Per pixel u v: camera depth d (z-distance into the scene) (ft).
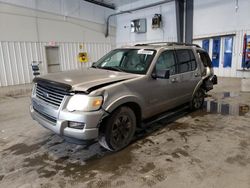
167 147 9.64
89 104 7.79
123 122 9.34
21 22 29.63
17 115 14.97
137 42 41.24
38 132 11.66
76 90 7.90
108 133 8.70
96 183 7.13
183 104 13.97
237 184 6.91
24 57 30.60
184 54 13.28
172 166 8.05
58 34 34.37
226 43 29.94
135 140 10.45
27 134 11.39
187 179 7.23
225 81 27.30
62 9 34.27
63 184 7.09
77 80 8.71
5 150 9.57
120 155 9.00
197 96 15.11
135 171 7.79
